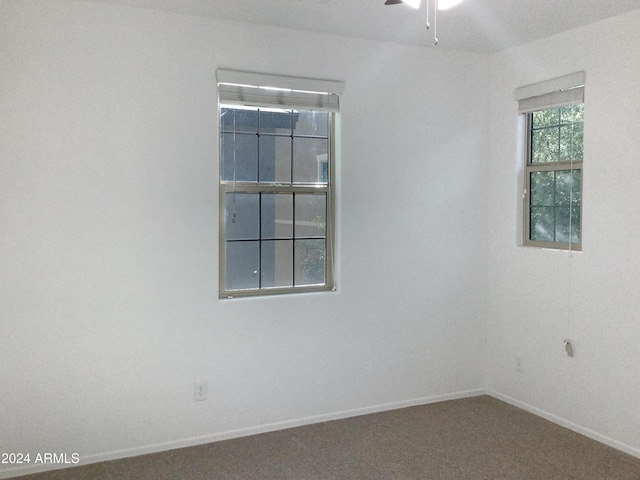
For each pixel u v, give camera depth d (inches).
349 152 156.7
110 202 130.3
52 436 126.6
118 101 130.3
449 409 165.3
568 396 150.8
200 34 137.6
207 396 141.3
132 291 133.1
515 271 167.9
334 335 156.5
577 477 123.0
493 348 177.2
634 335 133.4
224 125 144.7
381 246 162.2
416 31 150.2
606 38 138.6
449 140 170.9
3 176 120.9
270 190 150.9
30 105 122.6
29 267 123.6
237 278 148.3
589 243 144.1
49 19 123.6
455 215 172.9
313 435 145.7
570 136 152.8
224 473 124.6
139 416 134.4
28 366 124.3
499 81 172.4
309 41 149.7
